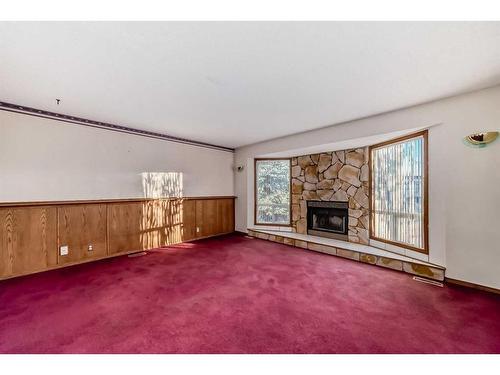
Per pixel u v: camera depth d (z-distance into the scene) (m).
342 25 1.51
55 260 3.23
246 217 5.55
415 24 1.50
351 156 4.27
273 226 5.36
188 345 1.68
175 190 4.72
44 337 1.76
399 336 1.78
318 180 4.79
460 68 2.08
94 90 2.53
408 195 3.33
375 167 3.94
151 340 1.73
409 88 2.49
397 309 2.18
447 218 2.78
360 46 1.74
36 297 2.39
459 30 1.56
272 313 2.11
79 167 3.50
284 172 5.38
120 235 3.90
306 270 3.22
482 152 2.54
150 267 3.30
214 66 2.04
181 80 2.29
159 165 4.47
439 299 2.37
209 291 2.56
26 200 3.05
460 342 1.71
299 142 4.36
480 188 2.55
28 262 3.02
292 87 2.45
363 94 2.63
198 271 3.16
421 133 3.09
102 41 1.67
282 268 3.30
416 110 2.95
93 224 3.60
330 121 3.63
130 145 4.07
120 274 3.04
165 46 1.74
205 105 2.97
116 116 3.42
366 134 3.43
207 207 5.30
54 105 2.98
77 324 1.92
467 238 2.63
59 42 1.68
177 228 4.73
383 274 3.07
